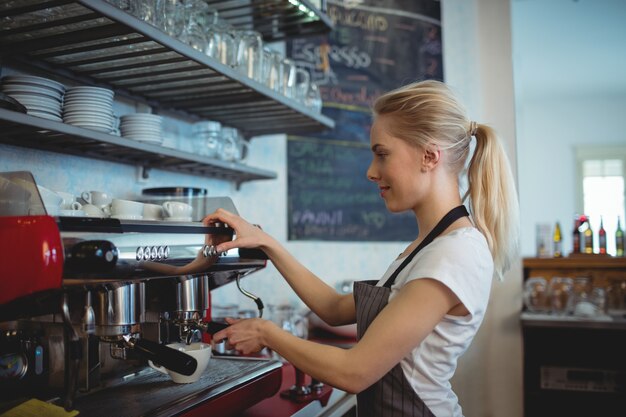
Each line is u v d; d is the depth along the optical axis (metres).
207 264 1.18
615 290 3.15
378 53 3.02
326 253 2.82
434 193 1.14
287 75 2.03
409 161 1.11
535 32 4.77
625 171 6.72
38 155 1.46
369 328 1.01
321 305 1.37
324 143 2.85
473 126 1.18
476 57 3.18
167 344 1.33
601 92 6.63
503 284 3.08
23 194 0.92
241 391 1.22
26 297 0.87
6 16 1.16
